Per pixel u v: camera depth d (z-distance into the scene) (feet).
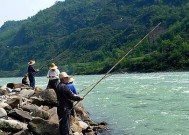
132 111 68.03
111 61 430.61
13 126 35.32
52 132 34.63
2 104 41.50
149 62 363.56
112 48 541.34
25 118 38.58
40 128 34.76
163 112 64.59
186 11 545.03
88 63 485.15
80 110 54.39
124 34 564.71
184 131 47.14
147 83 153.69
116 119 59.41
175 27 471.21
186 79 172.24
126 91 116.16
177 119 56.70
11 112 38.70
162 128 49.88
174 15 539.29
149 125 52.70
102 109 73.20
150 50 448.65
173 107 70.69
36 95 50.19
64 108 30.71
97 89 131.34
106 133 47.91
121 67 384.88
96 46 581.53
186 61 342.23
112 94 107.45
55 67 48.85
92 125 52.54
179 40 403.54
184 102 78.07
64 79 31.32
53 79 48.39
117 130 49.78
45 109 44.75
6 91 57.06
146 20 577.84
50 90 48.06
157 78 200.44
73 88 37.99
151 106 73.82
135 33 545.85
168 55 360.07
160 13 580.71
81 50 570.05
